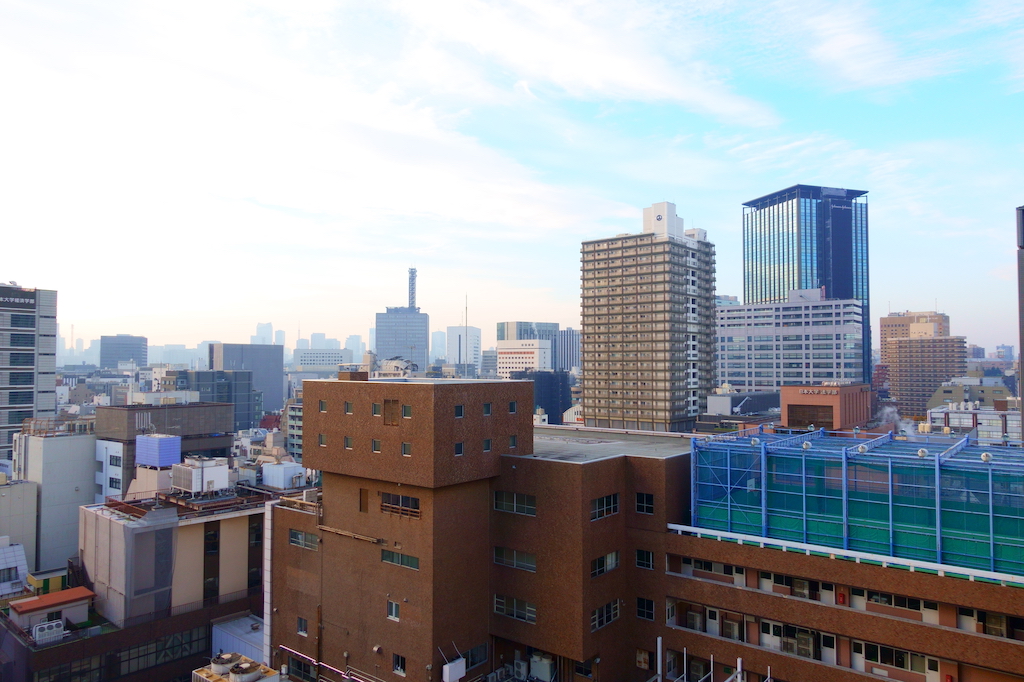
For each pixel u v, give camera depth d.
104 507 81.56
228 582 79.31
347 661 56.16
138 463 94.75
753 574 50.16
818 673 45.81
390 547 52.97
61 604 70.69
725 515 51.72
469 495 53.47
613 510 54.25
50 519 106.69
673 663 53.28
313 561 59.81
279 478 102.50
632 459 55.25
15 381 146.38
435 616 50.09
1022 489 39.31
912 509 43.28
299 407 195.62
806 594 47.78
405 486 52.28
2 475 101.06
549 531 51.91
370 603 54.47
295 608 61.50
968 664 40.50
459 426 51.56
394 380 58.19
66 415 174.12
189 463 87.56
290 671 61.84
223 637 72.94
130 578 70.69
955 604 40.75
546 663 53.00
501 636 54.38
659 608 53.44
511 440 56.69
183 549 75.31
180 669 72.75
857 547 45.28
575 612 50.00
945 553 41.75
